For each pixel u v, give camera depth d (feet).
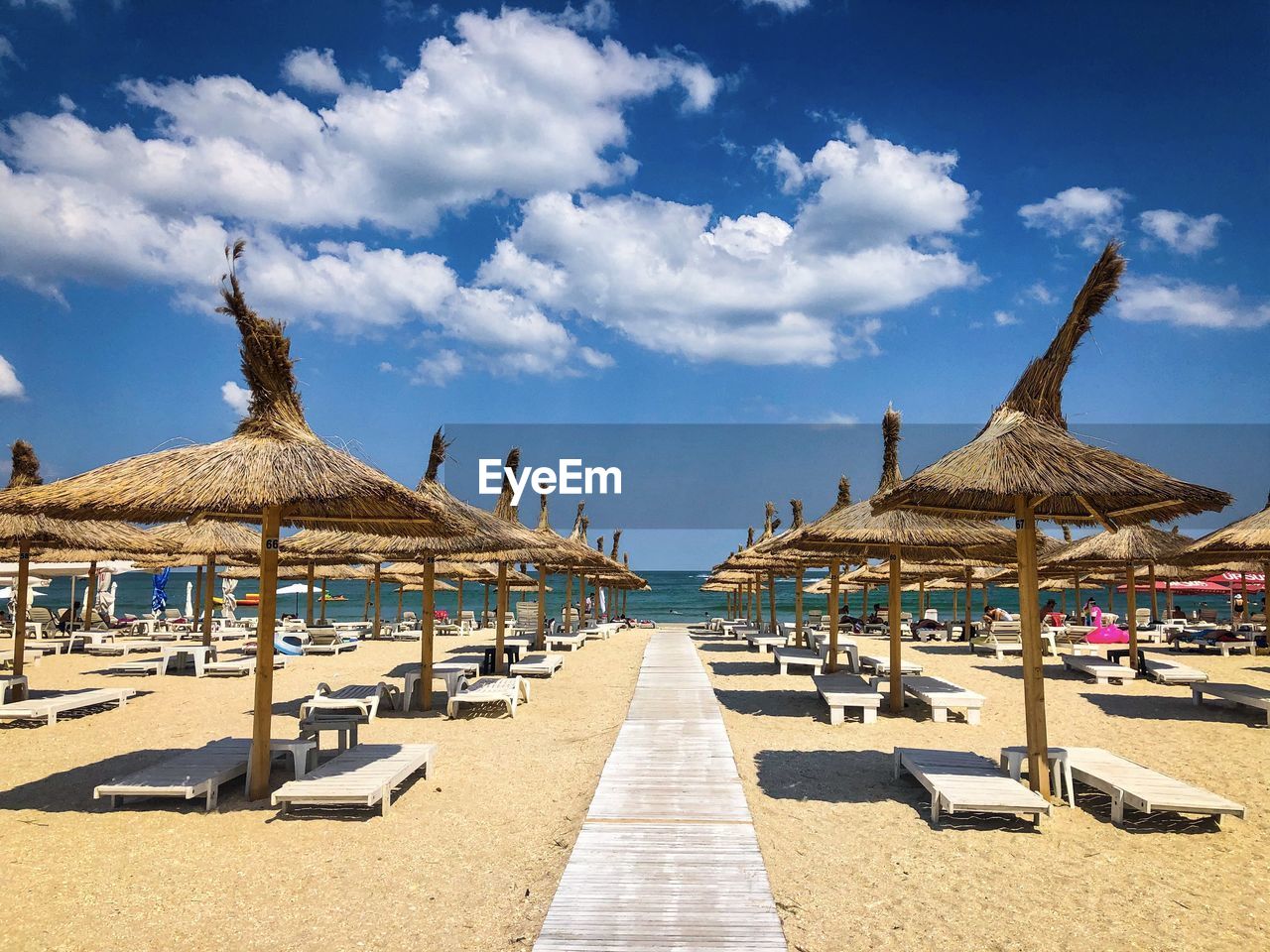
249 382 21.93
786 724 31.22
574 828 18.20
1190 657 57.82
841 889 15.01
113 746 27.73
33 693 37.01
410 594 270.87
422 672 34.53
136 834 18.07
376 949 12.78
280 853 16.94
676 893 14.29
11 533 36.65
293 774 23.20
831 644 44.34
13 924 13.62
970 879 15.51
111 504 18.75
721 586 100.99
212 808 19.75
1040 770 19.57
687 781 21.59
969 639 65.62
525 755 25.99
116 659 54.60
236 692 40.27
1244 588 80.59
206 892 14.93
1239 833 18.17
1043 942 13.01
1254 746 27.81
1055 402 21.52
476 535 35.24
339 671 48.37
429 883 15.40
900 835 17.93
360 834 18.12
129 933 13.30
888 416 35.86
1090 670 44.29
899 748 22.89
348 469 21.02
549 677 45.11
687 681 42.27
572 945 12.39
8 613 82.64
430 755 22.91
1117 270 20.47
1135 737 29.25
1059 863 16.38
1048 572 70.23
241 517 24.71
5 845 17.38
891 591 34.27
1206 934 13.30
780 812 19.54
